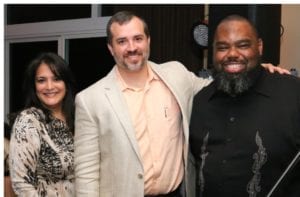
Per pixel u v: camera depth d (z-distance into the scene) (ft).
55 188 5.95
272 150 4.81
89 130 5.52
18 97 14.71
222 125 5.24
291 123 4.83
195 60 10.07
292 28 9.19
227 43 5.06
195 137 5.49
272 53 7.16
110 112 5.43
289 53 9.23
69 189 6.03
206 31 8.34
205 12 10.12
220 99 5.37
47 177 5.94
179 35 10.33
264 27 7.02
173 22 10.40
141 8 10.73
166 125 5.70
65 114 6.45
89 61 13.08
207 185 5.20
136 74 5.73
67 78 6.40
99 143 5.56
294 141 4.80
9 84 14.75
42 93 6.24
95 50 12.94
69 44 13.42
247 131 4.99
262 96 5.09
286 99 4.96
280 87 5.08
